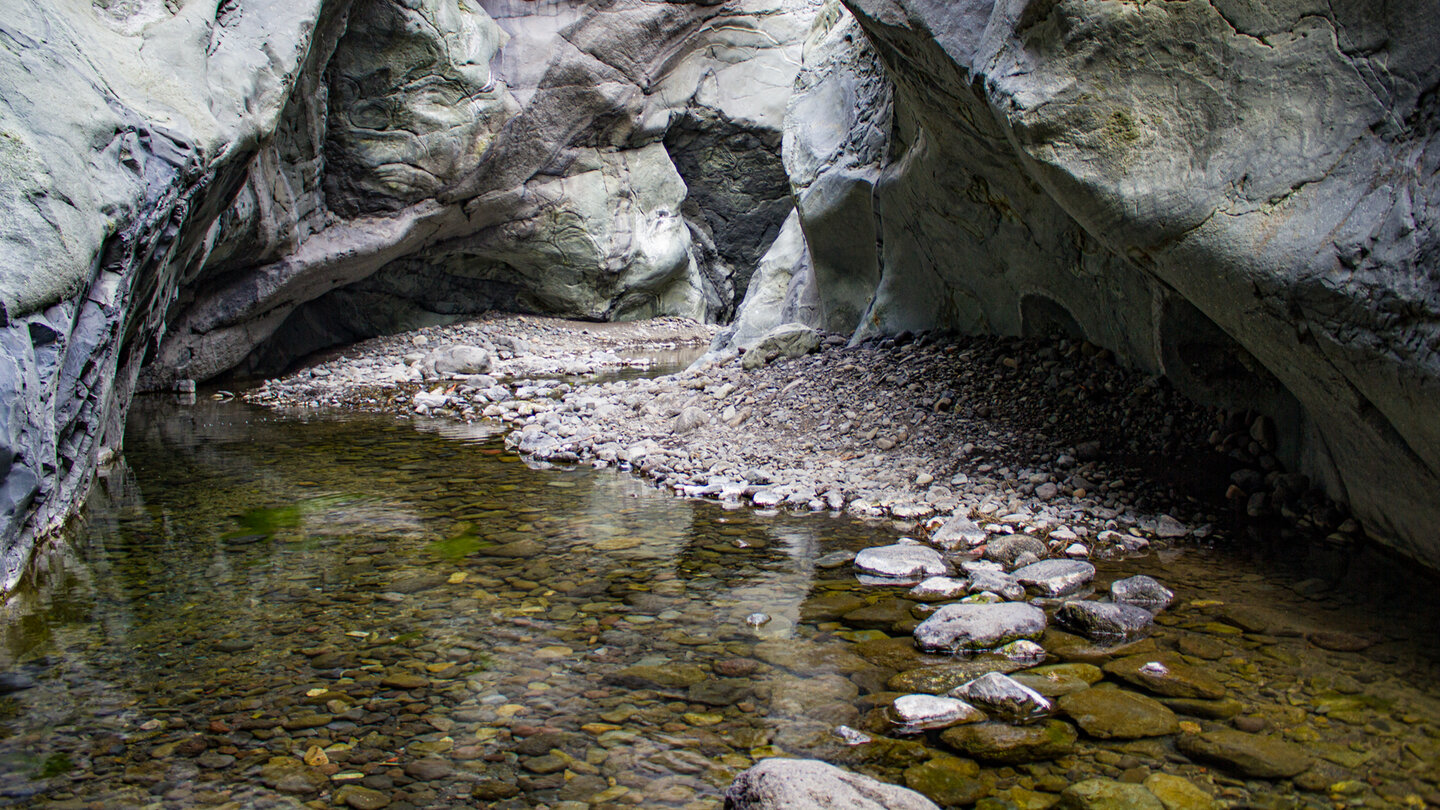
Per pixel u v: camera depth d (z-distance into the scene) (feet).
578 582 11.81
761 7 56.39
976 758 7.24
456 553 13.19
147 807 6.69
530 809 6.63
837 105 28.27
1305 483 13.85
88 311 13.93
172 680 8.89
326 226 38.73
